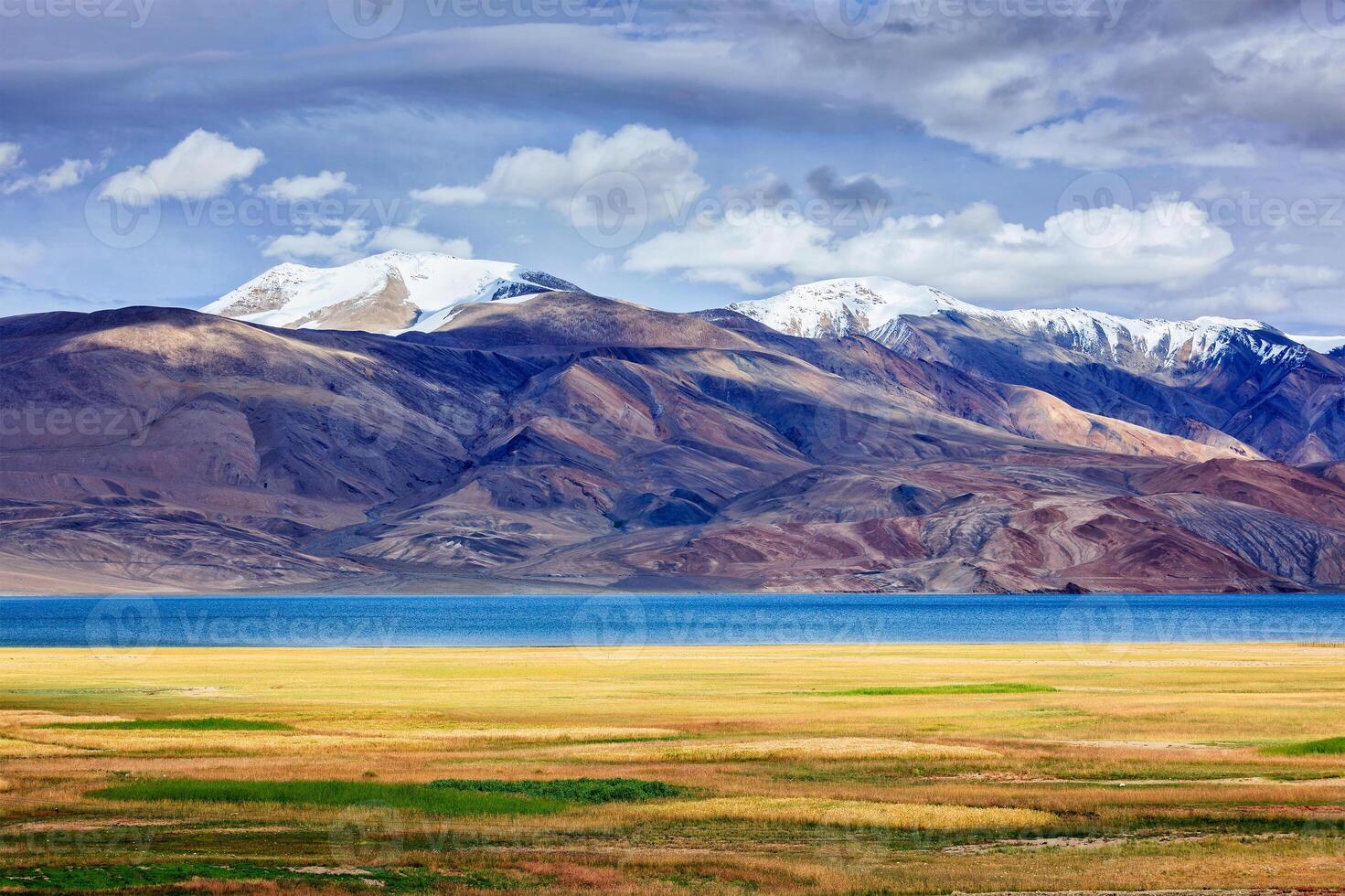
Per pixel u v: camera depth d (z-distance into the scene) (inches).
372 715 2792.8
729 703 3078.2
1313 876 1478.8
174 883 1450.5
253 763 2098.9
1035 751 2255.2
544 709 2923.2
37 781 1939.0
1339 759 2161.7
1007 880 1467.8
